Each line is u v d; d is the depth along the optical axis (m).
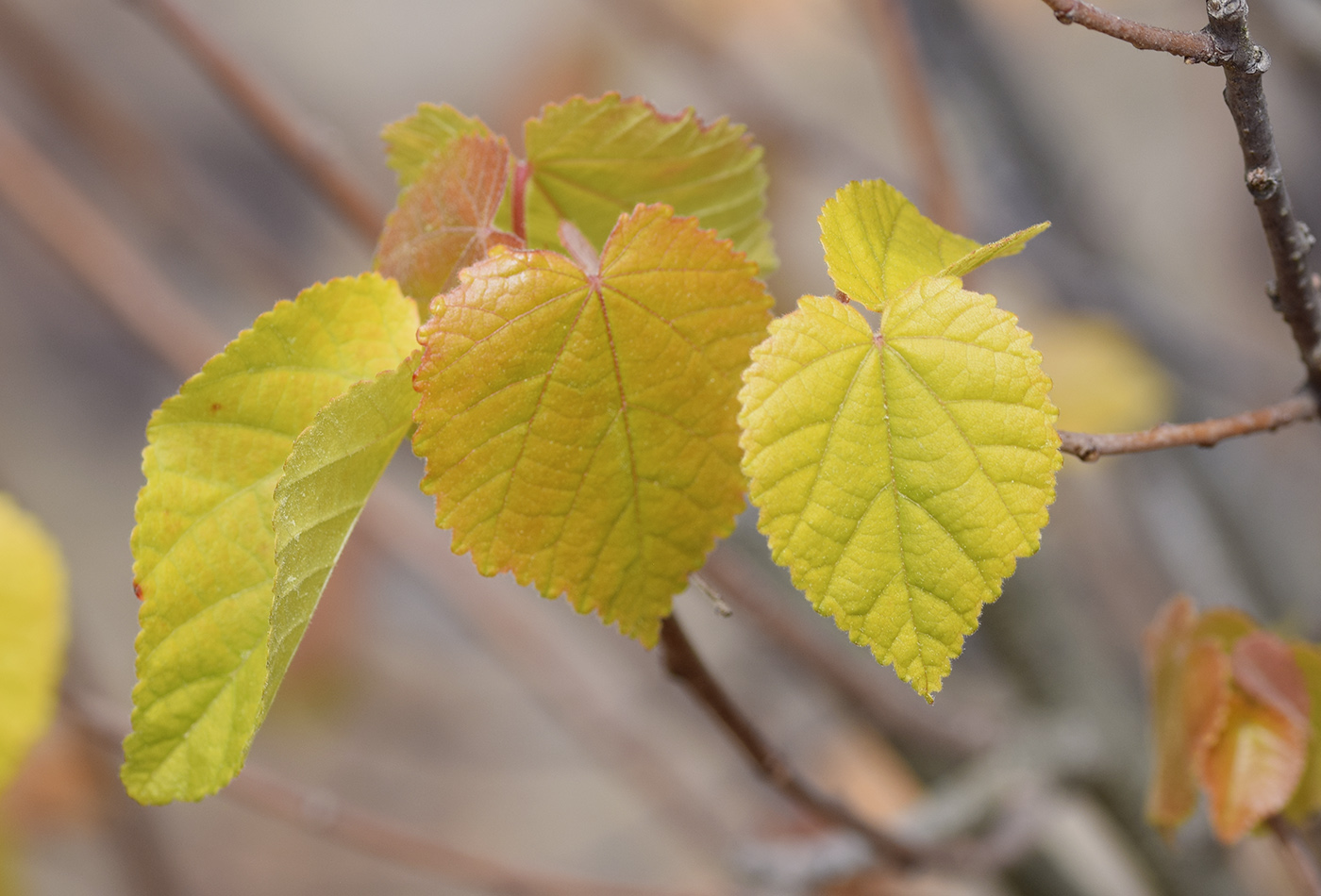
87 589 4.47
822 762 2.02
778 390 0.84
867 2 1.41
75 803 1.75
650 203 0.90
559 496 0.85
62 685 1.25
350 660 2.19
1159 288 2.18
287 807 1.40
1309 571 2.06
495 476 0.85
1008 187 2.03
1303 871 0.92
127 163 1.92
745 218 0.91
